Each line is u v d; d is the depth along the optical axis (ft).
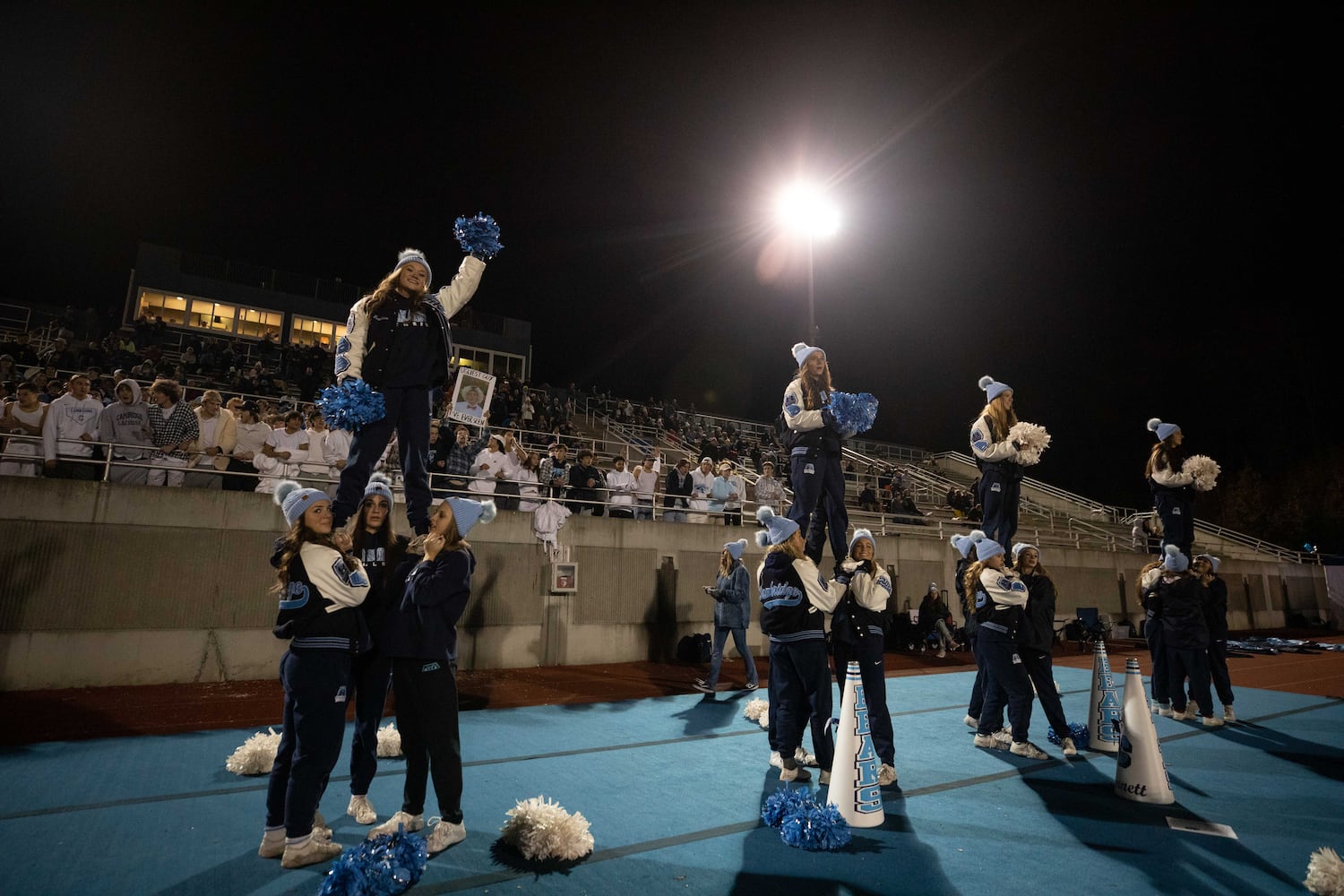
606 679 39.60
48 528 31.73
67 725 25.86
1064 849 16.94
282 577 14.89
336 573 14.64
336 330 110.93
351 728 27.17
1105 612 78.07
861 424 22.24
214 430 37.32
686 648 47.19
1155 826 18.56
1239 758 25.96
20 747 23.04
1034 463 28.76
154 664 32.94
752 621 51.21
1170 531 34.14
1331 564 113.50
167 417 35.45
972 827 18.28
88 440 33.17
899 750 25.94
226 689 32.48
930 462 132.46
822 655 20.72
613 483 52.39
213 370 69.62
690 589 49.08
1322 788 22.25
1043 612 26.17
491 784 20.57
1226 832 18.08
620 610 46.11
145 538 33.42
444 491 41.47
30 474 34.01
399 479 41.14
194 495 34.63
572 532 45.09
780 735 21.27
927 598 57.47
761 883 14.65
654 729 28.07
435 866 15.05
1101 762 24.59
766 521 21.21
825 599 20.65
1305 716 34.27
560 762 23.09
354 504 15.93
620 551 46.73
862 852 16.46
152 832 16.31
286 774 15.17
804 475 22.47
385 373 16.43
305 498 15.07
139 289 100.01
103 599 32.32
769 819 17.90
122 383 35.45
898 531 67.72
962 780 22.33
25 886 13.47
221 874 14.29
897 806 19.84
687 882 14.65
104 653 32.04
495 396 71.05
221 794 19.04
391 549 17.04
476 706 31.81
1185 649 31.63
